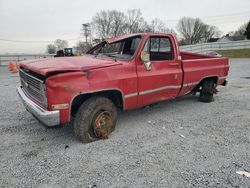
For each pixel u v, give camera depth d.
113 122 4.41
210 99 6.85
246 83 10.34
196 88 6.56
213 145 4.09
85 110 4.02
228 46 41.50
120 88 4.30
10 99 7.36
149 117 5.57
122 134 4.56
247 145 4.09
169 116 5.65
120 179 3.12
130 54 4.82
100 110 4.16
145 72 4.73
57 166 3.43
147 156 3.71
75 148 3.97
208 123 5.19
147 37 4.83
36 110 3.79
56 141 4.25
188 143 4.17
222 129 4.84
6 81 11.89
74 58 4.72
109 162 3.53
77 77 3.78
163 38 5.22
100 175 3.21
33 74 4.09
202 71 6.13
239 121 5.31
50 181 3.08
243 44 41.47
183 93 5.89
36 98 4.10
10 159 3.62
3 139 4.33
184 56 7.50
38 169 3.35
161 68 5.07
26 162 3.53
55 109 3.64
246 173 3.24
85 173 3.25
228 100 7.22
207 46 40.59
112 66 4.23
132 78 4.46
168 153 3.80
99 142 4.20
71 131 4.69
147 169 3.35
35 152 3.84
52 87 3.58
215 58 6.63
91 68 3.97
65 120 3.76
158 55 5.30
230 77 12.39
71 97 3.73
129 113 5.85
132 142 4.21
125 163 3.50
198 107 6.43
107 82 4.09
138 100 4.71
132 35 5.00
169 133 4.62
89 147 4.01
